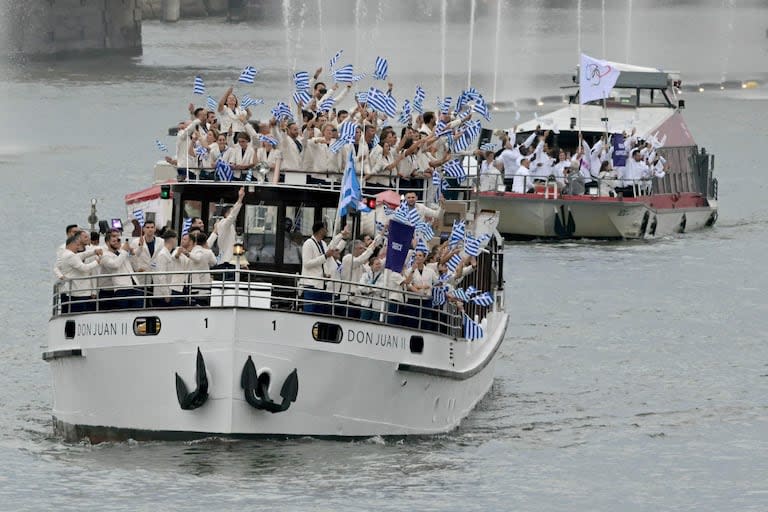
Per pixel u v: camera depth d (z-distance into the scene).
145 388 86.62
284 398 85.56
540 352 124.62
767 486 88.75
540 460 92.31
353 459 87.19
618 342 128.75
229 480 83.56
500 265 115.81
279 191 91.81
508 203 177.75
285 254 92.00
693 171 196.12
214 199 93.00
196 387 85.12
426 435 92.62
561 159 181.25
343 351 86.62
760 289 152.38
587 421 102.31
